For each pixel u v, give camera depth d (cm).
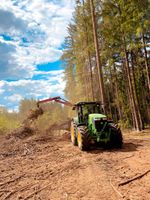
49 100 1464
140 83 3059
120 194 521
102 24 2206
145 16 1748
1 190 607
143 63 2759
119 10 1955
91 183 611
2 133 1880
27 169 799
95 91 2895
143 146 1082
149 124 3112
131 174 658
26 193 575
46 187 607
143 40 1914
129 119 2995
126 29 1838
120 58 2639
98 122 1066
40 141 1417
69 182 633
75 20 2792
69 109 2706
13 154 1100
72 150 1102
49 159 934
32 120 2008
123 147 1099
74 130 1244
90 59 2666
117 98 2989
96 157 909
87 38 2509
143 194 512
